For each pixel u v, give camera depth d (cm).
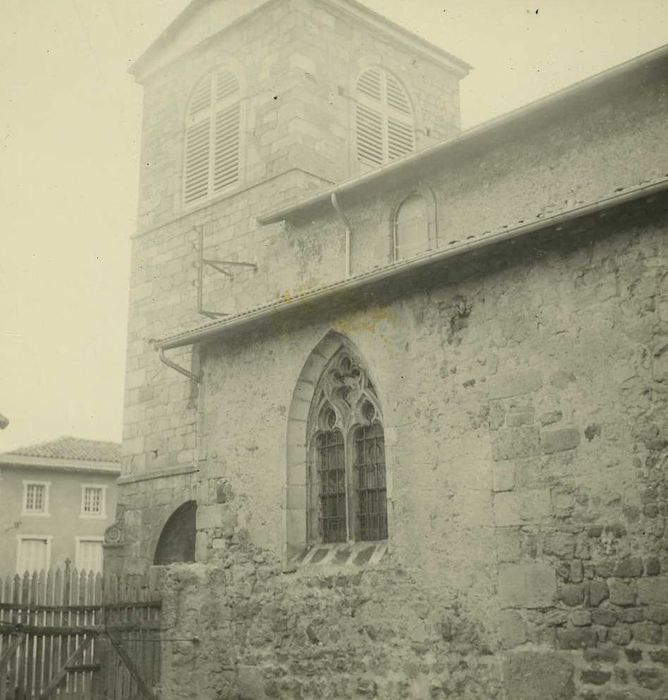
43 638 1189
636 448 892
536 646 923
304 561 1181
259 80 2064
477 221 1430
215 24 2203
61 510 3747
